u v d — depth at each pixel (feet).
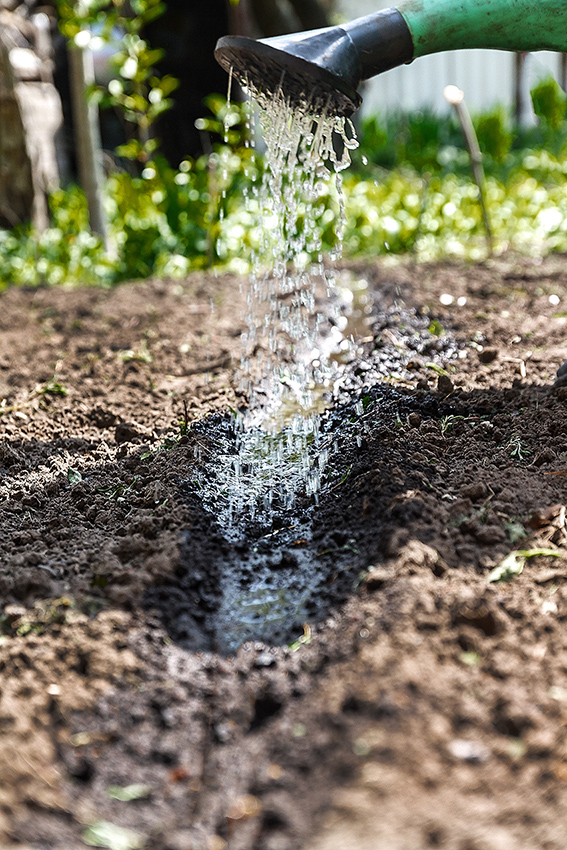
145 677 5.14
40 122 24.12
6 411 9.91
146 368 11.34
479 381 9.48
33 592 5.89
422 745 4.25
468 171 26.48
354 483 7.39
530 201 20.77
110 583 6.02
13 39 23.54
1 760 4.46
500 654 4.95
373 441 7.98
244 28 22.02
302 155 8.29
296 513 7.30
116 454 8.65
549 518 6.38
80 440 9.07
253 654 5.41
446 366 10.14
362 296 13.93
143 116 18.38
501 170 26.35
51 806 4.24
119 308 14.84
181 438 8.79
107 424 9.60
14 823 4.11
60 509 7.51
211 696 5.03
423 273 15.61
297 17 25.20
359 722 4.42
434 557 5.81
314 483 7.80
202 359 11.56
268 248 13.57
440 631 5.08
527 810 3.94
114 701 4.93
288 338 11.96
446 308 12.82
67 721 4.77
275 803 4.10
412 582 5.43
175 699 4.98
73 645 5.33
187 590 6.07
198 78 24.52
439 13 7.27
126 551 6.50
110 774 4.45
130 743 4.65
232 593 6.16
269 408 9.59
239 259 17.92
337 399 9.62
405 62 7.55
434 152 26.27
